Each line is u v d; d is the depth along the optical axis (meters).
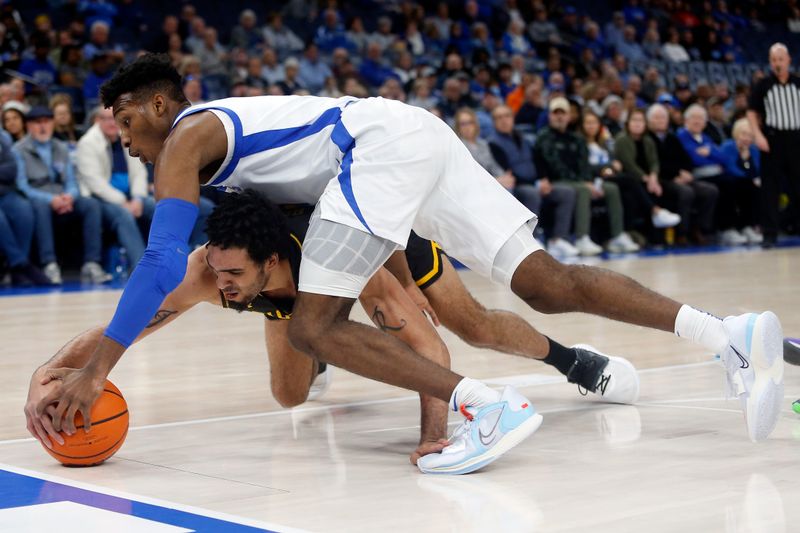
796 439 3.30
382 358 2.99
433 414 3.20
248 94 11.49
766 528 2.34
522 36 17.75
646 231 12.93
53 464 3.13
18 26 12.09
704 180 13.27
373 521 2.46
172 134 3.05
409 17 16.62
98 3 13.97
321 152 3.19
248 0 15.95
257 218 3.02
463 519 2.47
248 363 5.16
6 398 4.26
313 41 14.41
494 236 3.26
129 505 2.63
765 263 10.38
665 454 3.12
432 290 3.72
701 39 20.16
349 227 3.04
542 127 12.80
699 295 7.59
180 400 4.21
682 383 4.40
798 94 12.00
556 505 2.58
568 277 3.30
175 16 14.92
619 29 19.03
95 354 2.97
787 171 12.27
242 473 3.00
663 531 2.33
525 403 2.93
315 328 3.01
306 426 3.71
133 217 9.76
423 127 3.21
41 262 9.53
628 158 12.44
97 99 11.26
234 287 3.07
